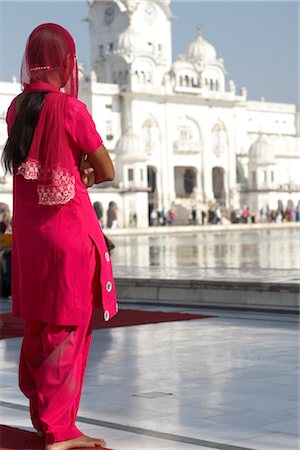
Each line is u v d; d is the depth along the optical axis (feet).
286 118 294.05
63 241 15.51
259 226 208.44
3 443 16.08
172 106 252.01
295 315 38.19
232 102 266.77
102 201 218.38
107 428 17.44
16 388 22.30
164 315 39.96
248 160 265.75
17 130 15.83
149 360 26.66
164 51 270.46
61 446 15.42
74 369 15.71
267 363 25.38
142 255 92.43
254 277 49.42
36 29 16.35
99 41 263.49
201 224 229.86
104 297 15.89
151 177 253.85
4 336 33.45
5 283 52.95
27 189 15.96
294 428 17.16
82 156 16.10
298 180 280.31
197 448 15.67
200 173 260.21
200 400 20.20
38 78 16.17
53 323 15.51
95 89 237.66
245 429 17.13
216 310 41.68
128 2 254.06
